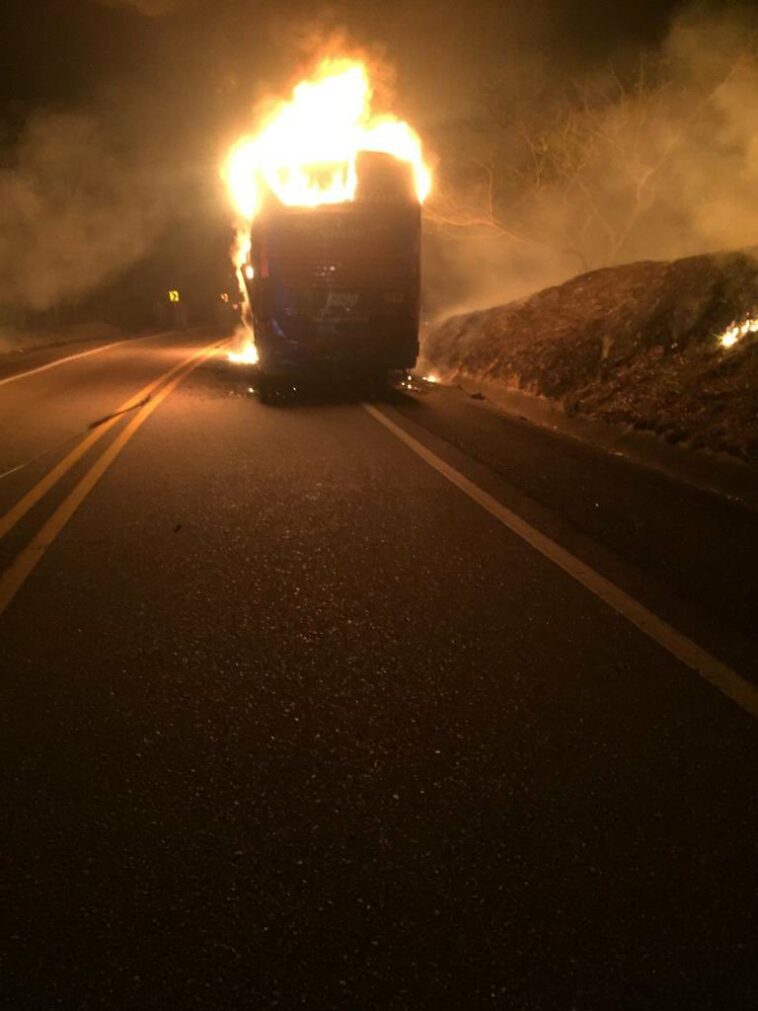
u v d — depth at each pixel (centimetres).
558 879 317
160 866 327
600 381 1381
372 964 279
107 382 1998
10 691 470
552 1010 261
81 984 273
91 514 832
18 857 333
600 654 508
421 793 372
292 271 1670
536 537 740
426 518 802
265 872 323
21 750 410
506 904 305
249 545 727
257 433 1277
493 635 536
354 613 575
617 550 704
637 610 575
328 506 850
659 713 439
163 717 439
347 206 1661
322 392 1784
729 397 1098
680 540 732
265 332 1691
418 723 430
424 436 1237
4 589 627
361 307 1684
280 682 476
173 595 611
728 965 277
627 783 378
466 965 278
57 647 525
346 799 369
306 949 286
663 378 1267
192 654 513
